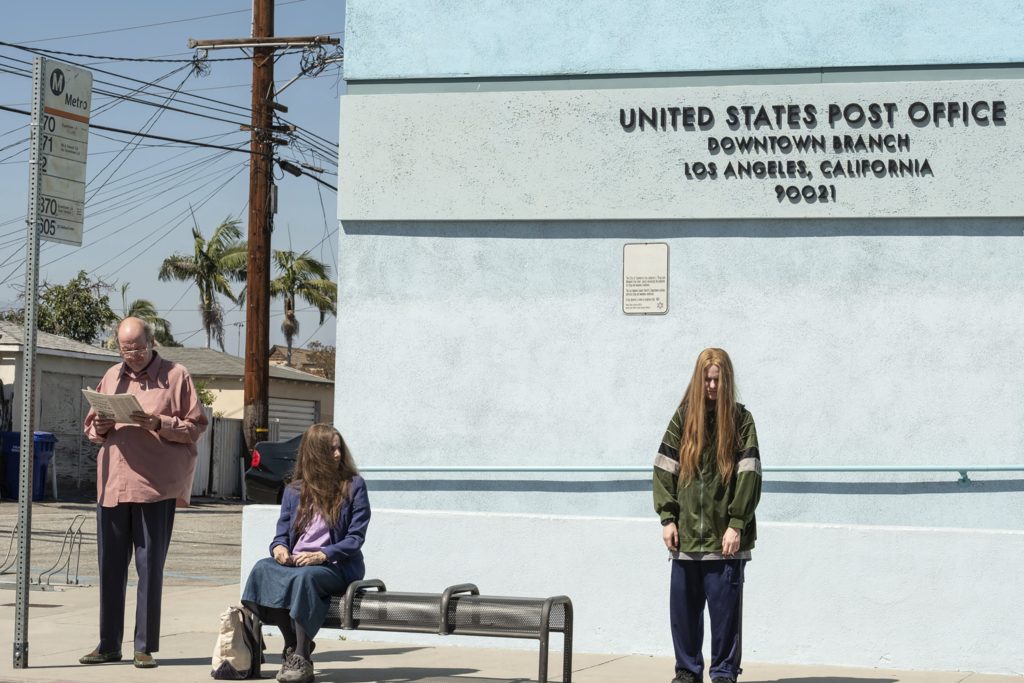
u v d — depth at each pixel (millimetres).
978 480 9203
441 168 10023
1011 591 8562
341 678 8070
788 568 8859
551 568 9297
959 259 9336
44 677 7816
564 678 7492
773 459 9477
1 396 26562
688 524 7324
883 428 9367
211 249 54594
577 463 9773
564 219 9836
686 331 9656
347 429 10102
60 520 20484
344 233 10188
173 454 8414
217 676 7840
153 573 8320
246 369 25406
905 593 8703
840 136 9453
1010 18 9336
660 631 9062
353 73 10172
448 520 9492
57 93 8461
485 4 10055
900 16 9453
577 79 9898
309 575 7613
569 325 9844
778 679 8219
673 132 9695
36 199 8320
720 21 9680
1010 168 9250
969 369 9289
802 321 9500
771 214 9523
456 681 7914
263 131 25078
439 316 10031
